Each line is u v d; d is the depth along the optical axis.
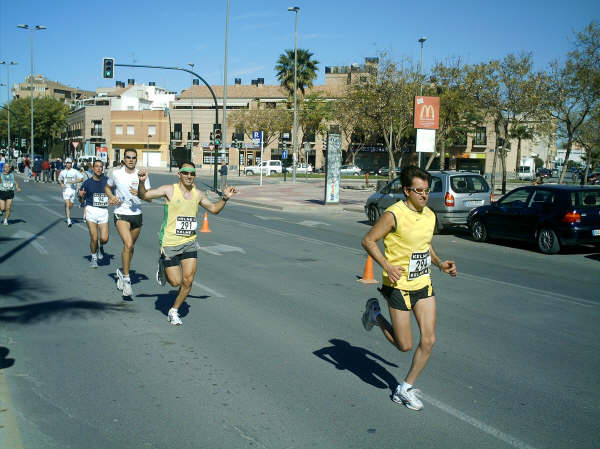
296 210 23.80
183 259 6.11
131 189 5.93
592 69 23.52
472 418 3.98
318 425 3.81
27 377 4.57
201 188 37.50
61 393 4.27
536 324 6.66
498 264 11.24
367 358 5.25
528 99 26.06
